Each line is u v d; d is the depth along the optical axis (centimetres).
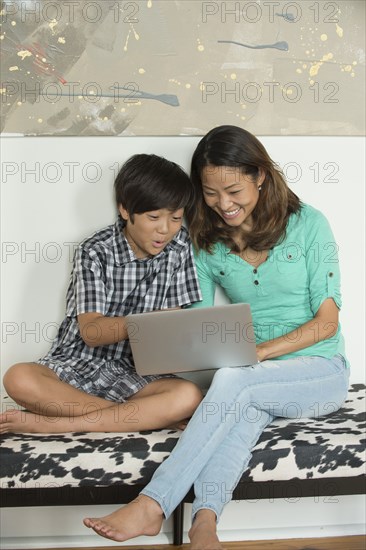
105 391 199
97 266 205
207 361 187
